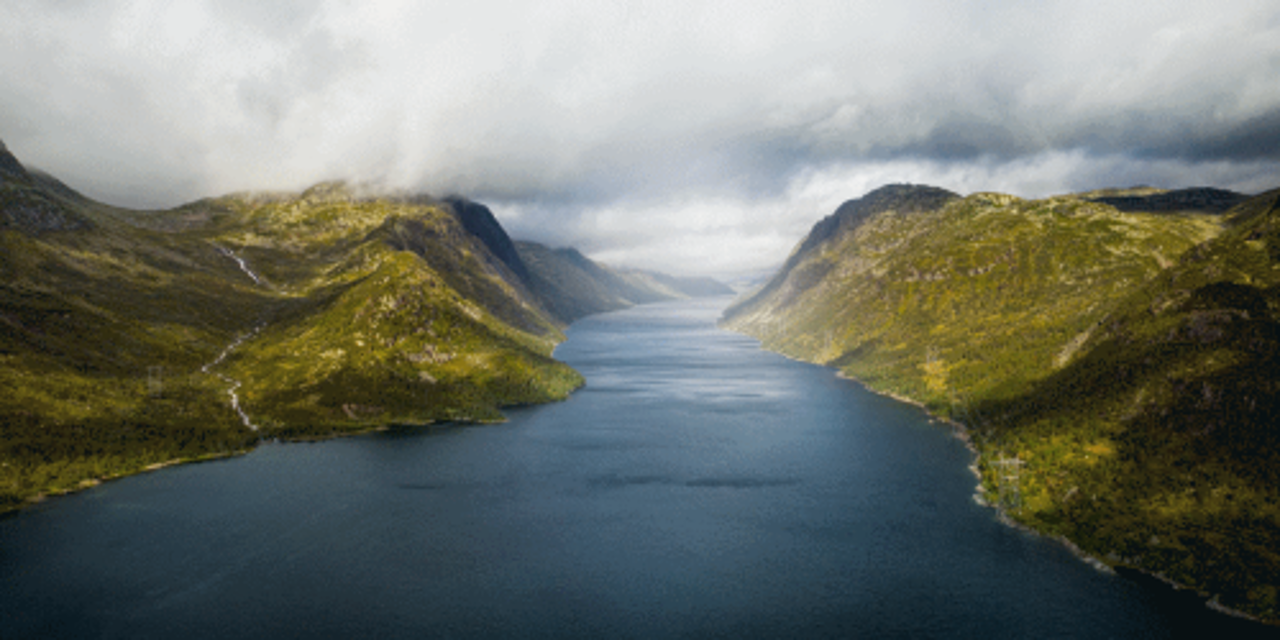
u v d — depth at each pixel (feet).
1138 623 481.05
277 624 496.23
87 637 479.00
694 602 528.63
